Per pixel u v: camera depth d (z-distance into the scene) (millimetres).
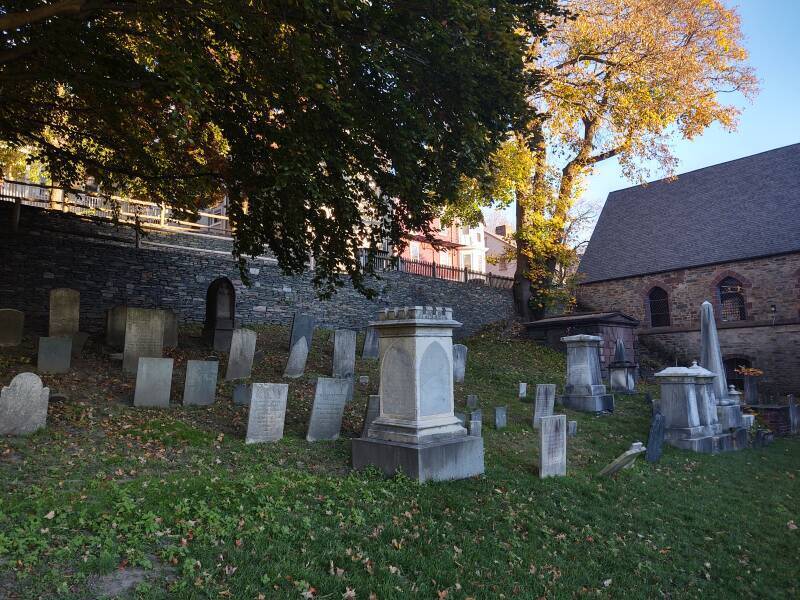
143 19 8664
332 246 12430
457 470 7840
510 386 18016
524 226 29125
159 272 18625
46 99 12367
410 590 4598
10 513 4953
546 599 4977
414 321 7871
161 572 4309
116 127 12344
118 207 17766
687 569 6293
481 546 5750
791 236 29156
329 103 8602
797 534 8008
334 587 4434
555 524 6750
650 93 24609
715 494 9305
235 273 20312
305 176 9281
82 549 4445
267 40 8625
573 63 24812
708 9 25922
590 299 36625
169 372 10203
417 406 7773
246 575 4379
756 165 34781
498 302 31250
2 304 15570
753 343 29266
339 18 8070
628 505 8000
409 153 10000
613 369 19750
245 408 10734
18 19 7305
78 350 12898
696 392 13359
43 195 21156
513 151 22516
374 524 5812
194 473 6770
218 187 14117
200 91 8148
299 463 7801
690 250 33125
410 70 9477
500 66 9820
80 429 8195
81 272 17031
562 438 8945
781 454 13953
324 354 17203
